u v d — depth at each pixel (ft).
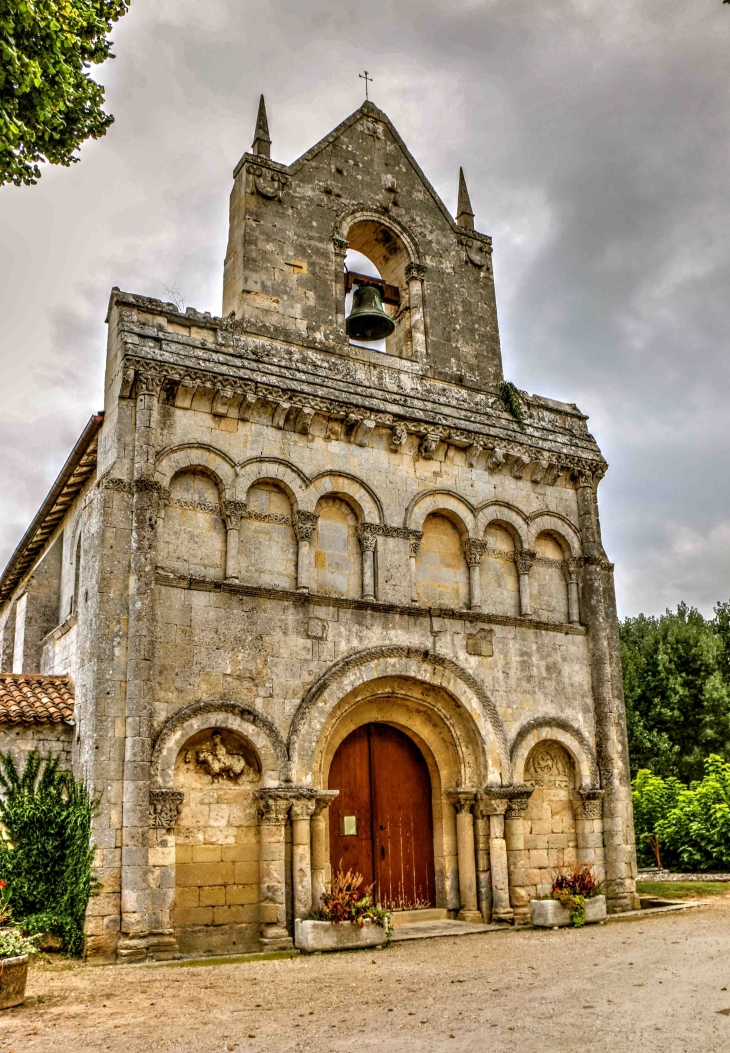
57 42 45.98
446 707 77.87
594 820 81.41
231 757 66.39
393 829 76.79
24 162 47.85
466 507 82.84
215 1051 36.52
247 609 69.46
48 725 68.39
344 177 86.02
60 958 59.11
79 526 84.69
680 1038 35.78
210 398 71.72
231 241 81.97
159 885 61.05
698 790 106.52
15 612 105.50
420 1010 42.42
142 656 63.52
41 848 63.57
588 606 87.56
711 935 61.52
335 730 73.82
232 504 70.85
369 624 74.69
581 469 89.92
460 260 91.25
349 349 80.94
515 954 57.52
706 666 165.89
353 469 77.71
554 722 81.71
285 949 63.26
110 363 72.79
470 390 86.89
